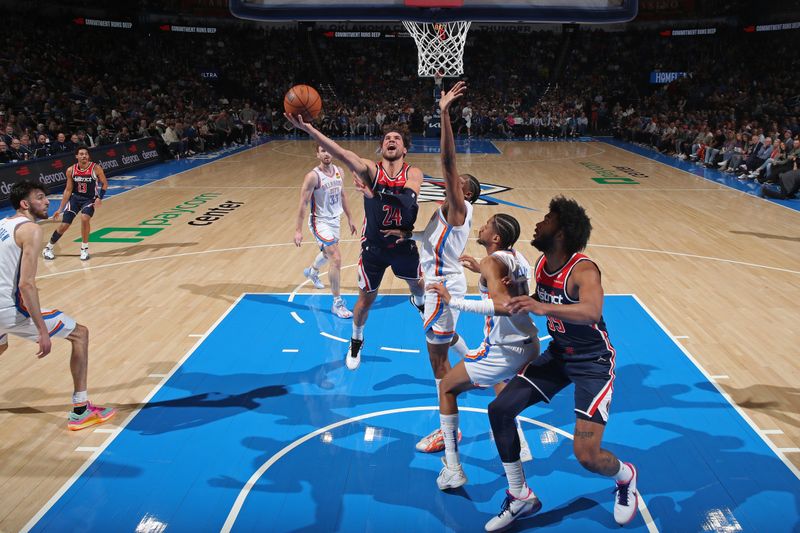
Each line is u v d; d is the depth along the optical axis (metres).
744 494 3.49
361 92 29.31
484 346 3.38
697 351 5.30
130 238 9.14
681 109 25.20
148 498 3.46
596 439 3.02
